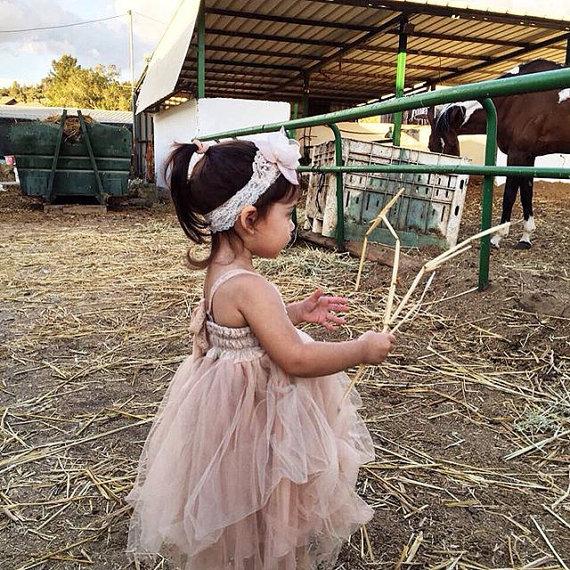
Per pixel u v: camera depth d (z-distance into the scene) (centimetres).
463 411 226
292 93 1445
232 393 123
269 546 118
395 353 280
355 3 755
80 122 888
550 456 194
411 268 409
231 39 972
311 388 130
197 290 406
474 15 805
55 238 643
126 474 188
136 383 257
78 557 151
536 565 146
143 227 745
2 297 391
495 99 556
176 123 1074
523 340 284
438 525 161
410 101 301
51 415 227
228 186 121
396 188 490
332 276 425
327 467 120
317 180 541
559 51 1028
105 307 369
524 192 492
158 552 131
